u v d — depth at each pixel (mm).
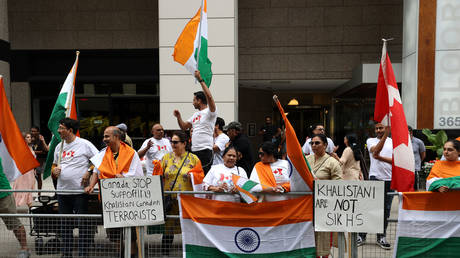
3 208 5004
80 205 4965
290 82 14273
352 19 13375
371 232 4043
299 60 13633
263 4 13672
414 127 9891
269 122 13133
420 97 9781
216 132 6387
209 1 9719
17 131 5277
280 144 12617
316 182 4082
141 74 13633
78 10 13516
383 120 5391
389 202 5516
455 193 4086
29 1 13523
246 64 13812
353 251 4121
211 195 4438
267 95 17344
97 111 13820
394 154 4512
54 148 5602
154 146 6941
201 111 5863
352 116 15883
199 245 4328
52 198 6590
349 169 5992
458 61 9633
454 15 9602
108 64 13688
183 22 9758
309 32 13555
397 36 13211
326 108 18328
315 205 4098
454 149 4430
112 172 4684
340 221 4074
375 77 11469
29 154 5340
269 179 4422
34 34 13562
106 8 13492
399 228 4176
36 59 13797
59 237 5137
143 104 13797
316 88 16656
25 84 13688
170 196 4895
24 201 7316
